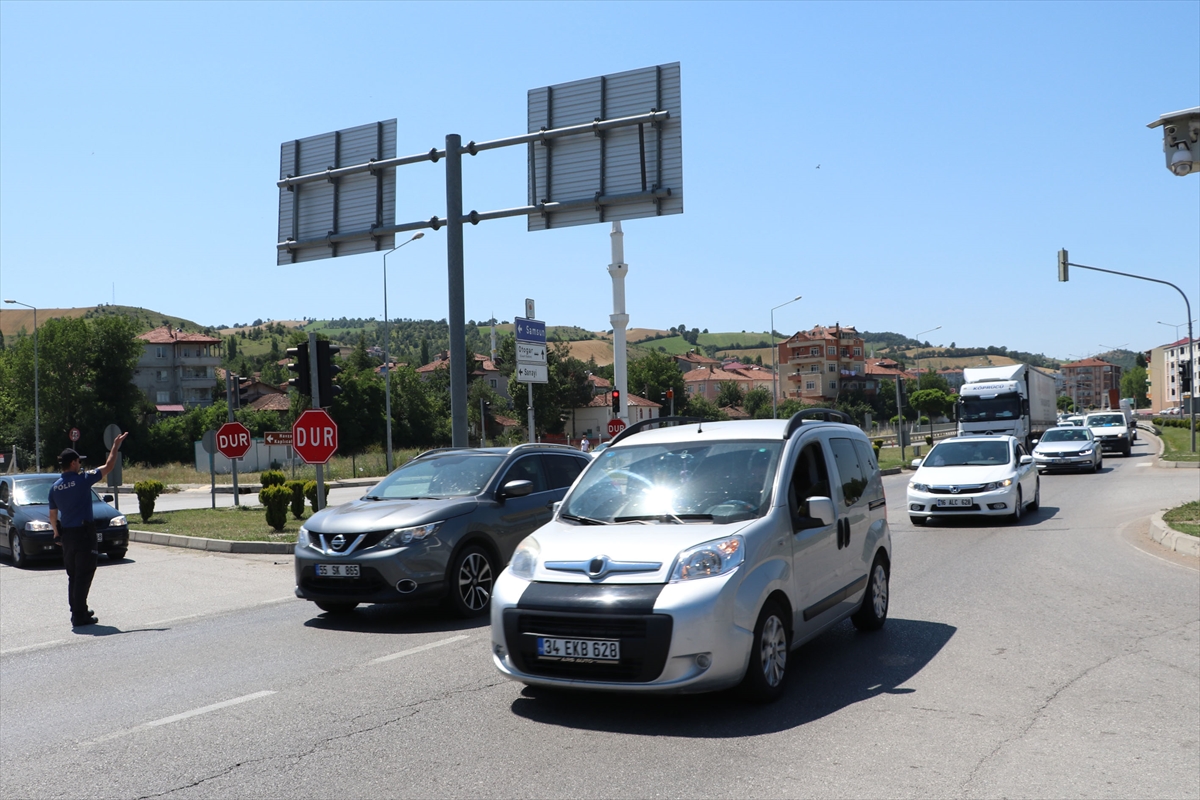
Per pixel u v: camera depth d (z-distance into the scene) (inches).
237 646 311.1
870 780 170.4
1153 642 279.0
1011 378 1353.3
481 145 534.6
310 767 186.7
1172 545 483.2
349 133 578.2
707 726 205.3
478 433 3029.0
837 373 5236.2
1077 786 165.9
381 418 3021.7
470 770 181.3
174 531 676.7
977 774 172.6
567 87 527.5
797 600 237.0
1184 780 167.9
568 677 212.4
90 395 2999.5
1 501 597.3
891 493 1008.2
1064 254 1245.1
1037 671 247.6
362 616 361.7
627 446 270.8
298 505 767.1
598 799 164.4
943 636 293.0
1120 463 1309.1
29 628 362.0
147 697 247.6
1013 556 472.1
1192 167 331.3
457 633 320.8
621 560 215.8
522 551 232.1
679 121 503.2
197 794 174.1
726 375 5738.2
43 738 213.6
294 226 593.3
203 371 4783.5
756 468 248.5
